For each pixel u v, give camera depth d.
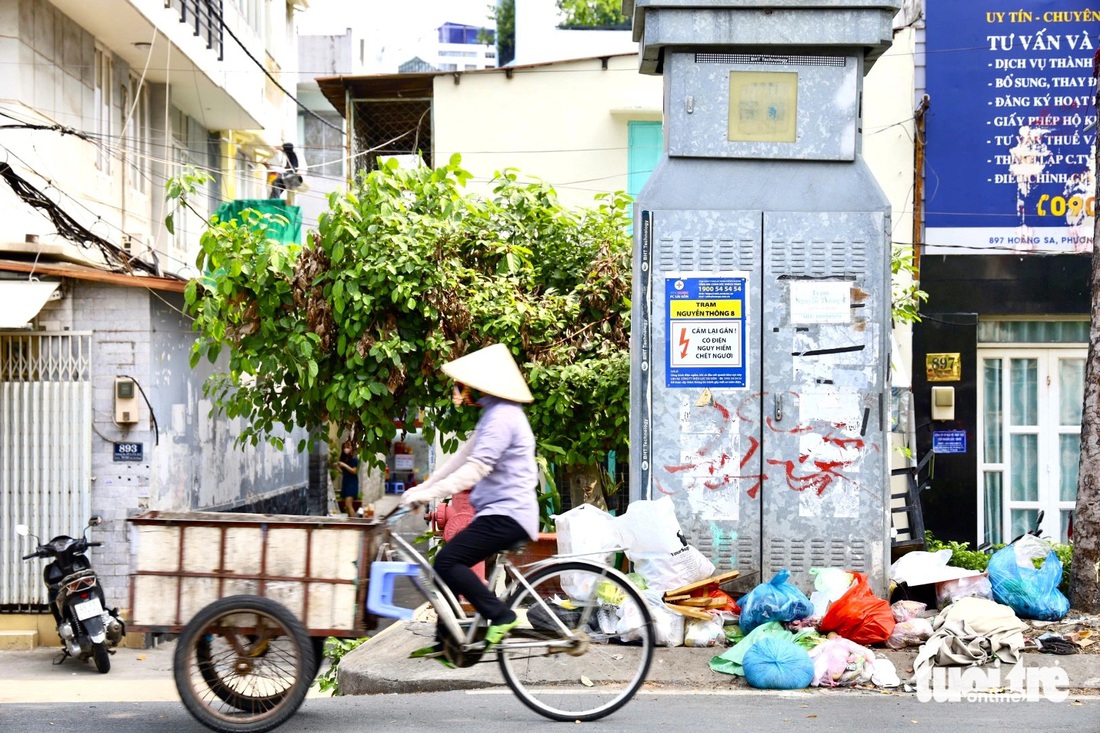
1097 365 7.81
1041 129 11.98
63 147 14.22
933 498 11.96
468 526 5.42
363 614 5.32
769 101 7.78
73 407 12.44
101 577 12.48
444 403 10.08
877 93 12.18
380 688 6.68
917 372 12.02
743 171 7.78
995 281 11.98
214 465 15.45
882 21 7.62
